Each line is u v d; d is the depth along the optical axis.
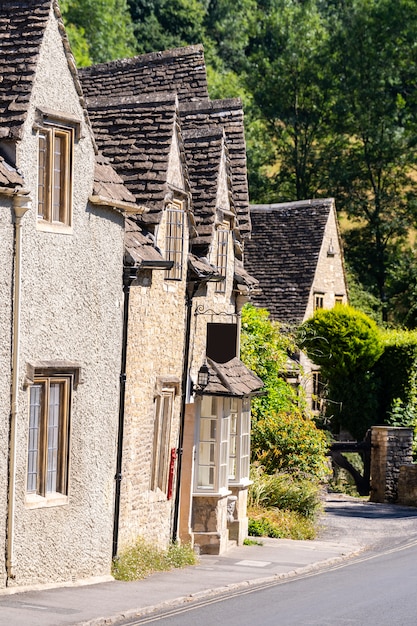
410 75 83.12
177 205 26.89
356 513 42.75
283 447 38.75
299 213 60.69
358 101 81.25
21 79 20.20
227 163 30.66
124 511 24.12
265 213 61.53
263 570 26.31
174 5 88.56
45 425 20.84
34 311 20.34
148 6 88.38
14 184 19.28
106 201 22.00
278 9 88.62
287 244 59.50
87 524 22.12
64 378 21.36
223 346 28.61
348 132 81.38
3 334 19.53
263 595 22.05
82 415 21.91
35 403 20.70
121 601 20.05
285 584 24.08
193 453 28.59
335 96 81.81
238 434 31.95
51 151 20.78
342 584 23.86
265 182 83.12
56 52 20.95
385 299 79.44
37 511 20.56
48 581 20.91
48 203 20.78
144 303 24.86
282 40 86.19
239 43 94.25
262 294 57.78
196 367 28.83
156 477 26.41
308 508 37.31
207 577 24.50
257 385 31.59
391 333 56.94
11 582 19.88
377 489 48.12
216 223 29.52
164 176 25.83
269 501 36.81
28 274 20.16
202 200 29.28
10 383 19.72
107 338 22.69
